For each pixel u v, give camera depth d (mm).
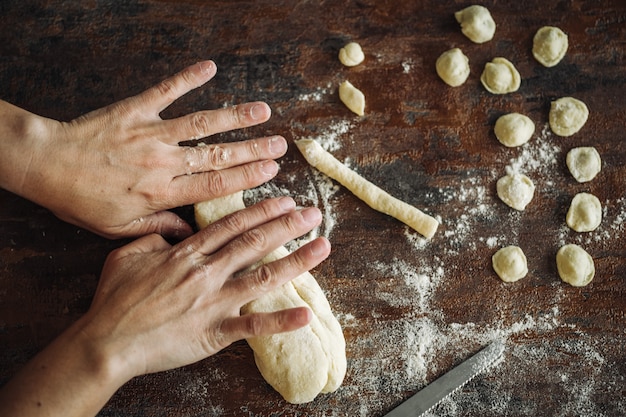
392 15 649
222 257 569
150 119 588
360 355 614
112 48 639
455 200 632
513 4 654
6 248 614
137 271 566
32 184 566
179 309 558
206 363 607
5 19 639
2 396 533
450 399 612
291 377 576
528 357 618
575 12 653
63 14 641
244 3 646
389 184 632
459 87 643
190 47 641
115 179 572
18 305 608
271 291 586
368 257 624
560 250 627
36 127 566
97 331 548
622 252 631
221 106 635
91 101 632
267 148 601
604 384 617
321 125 636
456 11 652
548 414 613
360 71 644
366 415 606
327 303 605
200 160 587
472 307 621
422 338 616
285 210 590
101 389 539
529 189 630
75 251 616
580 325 622
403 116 640
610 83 646
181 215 620
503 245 628
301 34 645
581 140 641
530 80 646
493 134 640
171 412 602
